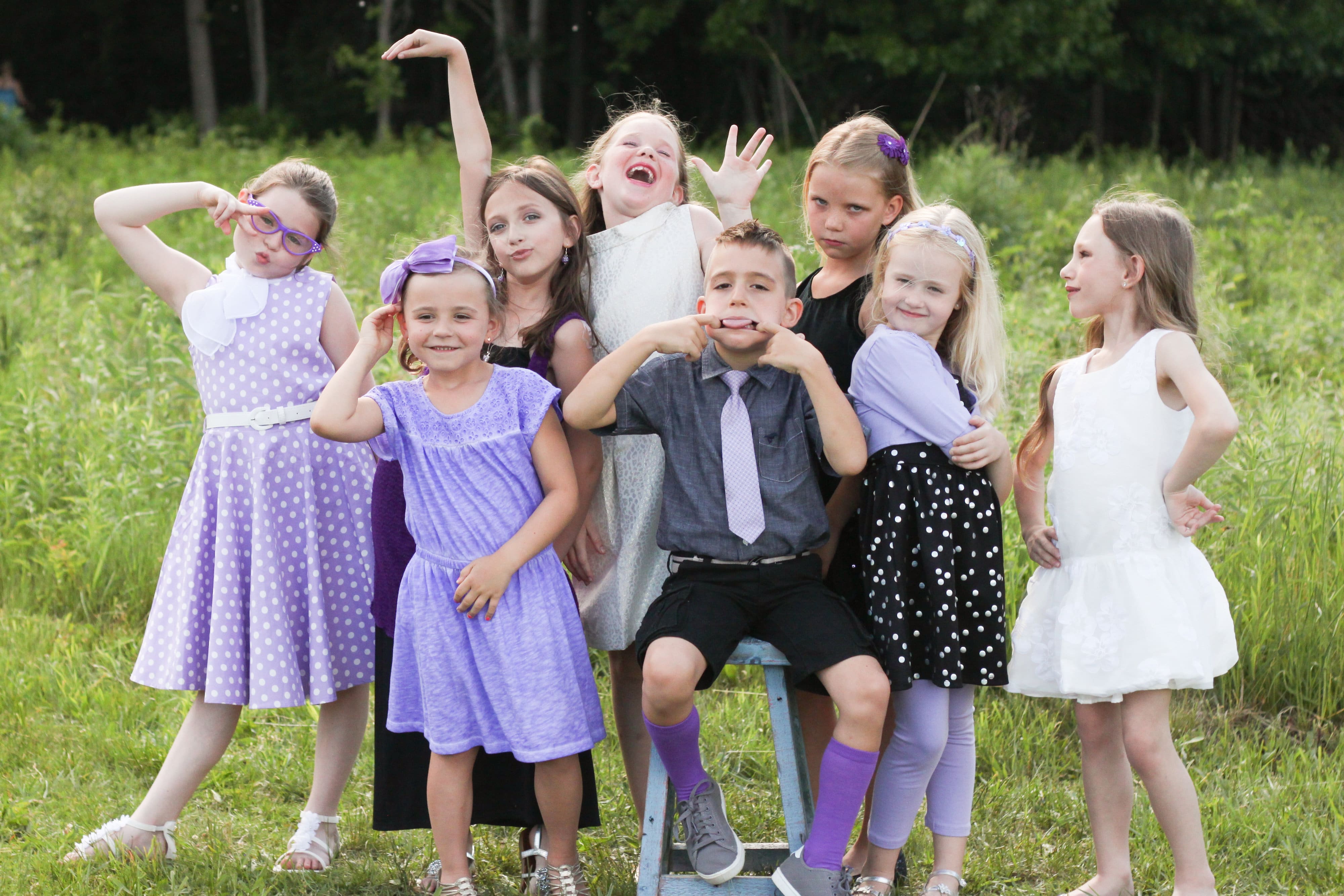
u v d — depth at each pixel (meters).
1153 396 3.43
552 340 3.58
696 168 3.94
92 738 4.54
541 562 3.39
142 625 5.68
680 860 3.55
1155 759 3.37
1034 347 7.54
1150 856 3.76
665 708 3.13
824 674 3.17
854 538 3.56
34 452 6.67
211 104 29.25
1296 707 4.78
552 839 3.45
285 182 3.70
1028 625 3.61
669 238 3.68
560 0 30.34
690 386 3.35
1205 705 4.84
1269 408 6.36
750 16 25.97
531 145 22.66
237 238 3.77
